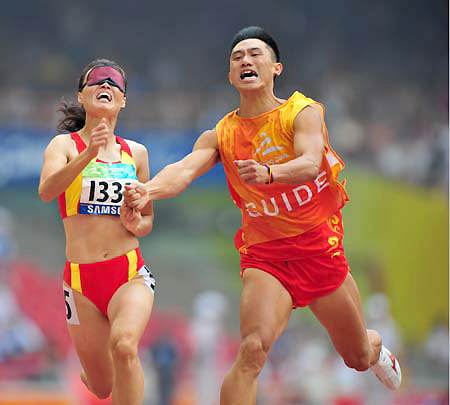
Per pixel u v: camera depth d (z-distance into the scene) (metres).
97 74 17.00
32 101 76.69
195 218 68.50
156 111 74.88
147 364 45.84
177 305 62.25
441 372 57.31
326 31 97.81
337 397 44.28
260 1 97.50
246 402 15.60
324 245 16.81
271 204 16.55
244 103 16.77
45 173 16.42
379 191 66.56
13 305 54.56
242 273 17.16
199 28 96.88
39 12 92.25
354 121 80.56
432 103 86.19
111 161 17.03
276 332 16.16
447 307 63.31
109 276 16.77
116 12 95.38
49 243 64.56
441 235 64.50
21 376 49.22
